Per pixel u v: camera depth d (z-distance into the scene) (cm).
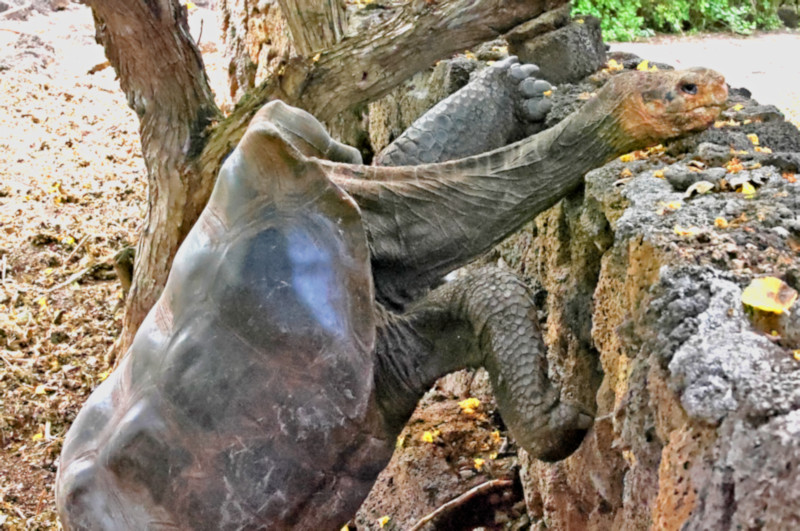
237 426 192
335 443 197
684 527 131
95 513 203
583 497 238
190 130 320
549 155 212
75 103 833
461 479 311
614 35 458
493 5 307
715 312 143
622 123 202
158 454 196
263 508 198
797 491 114
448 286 221
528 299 212
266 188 187
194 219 328
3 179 654
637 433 167
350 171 219
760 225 170
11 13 1050
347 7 466
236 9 649
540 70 341
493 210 216
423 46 317
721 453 125
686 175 197
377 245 214
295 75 319
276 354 189
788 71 367
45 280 537
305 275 186
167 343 198
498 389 210
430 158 286
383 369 215
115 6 285
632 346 177
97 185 661
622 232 180
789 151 230
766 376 127
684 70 197
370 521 312
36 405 424
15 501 363
